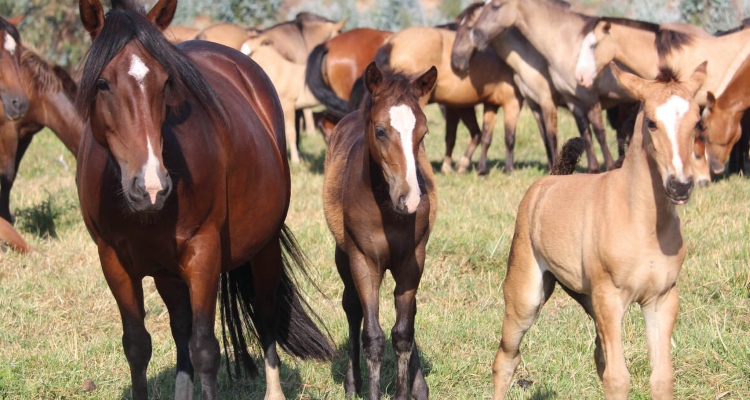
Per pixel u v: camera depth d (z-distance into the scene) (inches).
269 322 283.0
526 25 563.2
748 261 357.1
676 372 273.9
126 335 225.6
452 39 609.9
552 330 311.9
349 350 284.7
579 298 254.4
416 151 235.8
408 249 253.4
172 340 316.8
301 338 291.0
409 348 253.9
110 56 198.8
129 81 197.0
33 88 453.1
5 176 459.5
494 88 611.2
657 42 547.8
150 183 192.4
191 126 220.4
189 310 242.5
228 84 268.7
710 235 401.1
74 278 370.3
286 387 290.5
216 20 1243.2
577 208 227.8
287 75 690.2
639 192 211.2
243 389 291.4
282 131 294.0
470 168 666.8
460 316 332.5
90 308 343.3
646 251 211.3
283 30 847.1
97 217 217.9
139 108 196.9
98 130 204.8
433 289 361.4
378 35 669.9
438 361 294.0
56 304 346.0
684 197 200.4
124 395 269.7
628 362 282.7
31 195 537.6
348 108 560.1
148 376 288.2
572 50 558.3
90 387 274.2
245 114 259.3
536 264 243.6
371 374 248.4
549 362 289.6
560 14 558.6
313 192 547.8
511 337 246.5
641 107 219.0
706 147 480.4
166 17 225.6
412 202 230.2
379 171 245.0
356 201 252.4
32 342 307.9
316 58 619.8
